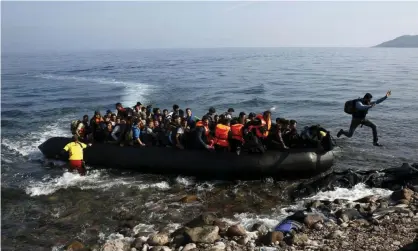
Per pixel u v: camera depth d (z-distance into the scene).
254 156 11.17
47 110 25.92
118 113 14.23
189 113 13.46
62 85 44.44
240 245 7.29
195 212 9.39
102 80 50.44
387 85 37.56
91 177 11.97
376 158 13.62
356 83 40.12
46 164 13.50
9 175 12.41
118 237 8.19
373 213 8.42
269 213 9.23
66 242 8.09
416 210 8.48
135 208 9.70
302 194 10.27
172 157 11.69
